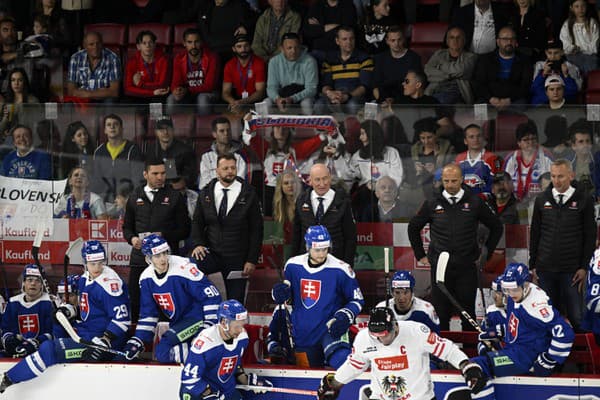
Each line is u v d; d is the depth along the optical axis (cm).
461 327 2639
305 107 2717
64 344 2305
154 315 2373
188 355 2152
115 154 2778
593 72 3397
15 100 3381
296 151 2734
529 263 2633
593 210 2572
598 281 2322
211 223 2680
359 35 3472
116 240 2805
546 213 2586
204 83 3388
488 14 3384
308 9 3591
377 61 3294
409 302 2331
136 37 3678
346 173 2727
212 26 3566
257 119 2730
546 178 2655
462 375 2173
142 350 2380
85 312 2402
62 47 3588
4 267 2831
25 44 3512
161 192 2705
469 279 2603
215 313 2327
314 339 2322
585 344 2378
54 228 2817
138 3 3997
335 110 2711
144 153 2767
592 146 2627
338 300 2327
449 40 3262
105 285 2367
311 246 2277
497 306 2308
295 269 2328
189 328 2328
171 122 2748
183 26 3722
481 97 3225
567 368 2441
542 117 2639
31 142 2798
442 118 2673
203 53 3397
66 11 3688
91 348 2305
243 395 2270
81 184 2802
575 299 2594
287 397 2255
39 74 3494
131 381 2283
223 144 2745
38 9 3728
